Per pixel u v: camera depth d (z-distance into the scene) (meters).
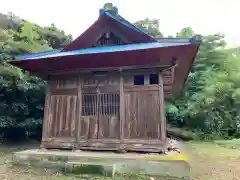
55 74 7.61
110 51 6.25
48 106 7.55
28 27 15.07
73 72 7.36
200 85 18.38
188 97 18.56
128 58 6.52
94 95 7.19
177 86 12.05
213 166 7.12
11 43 12.48
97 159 5.81
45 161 6.25
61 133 7.26
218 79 18.62
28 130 13.30
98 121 7.00
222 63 19.91
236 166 7.15
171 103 19.08
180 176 5.23
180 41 6.16
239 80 18.41
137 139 6.52
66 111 7.36
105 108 7.04
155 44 6.62
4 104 11.67
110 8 7.37
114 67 6.94
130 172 5.50
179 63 7.55
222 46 20.53
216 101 17.16
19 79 11.62
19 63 7.16
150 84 6.79
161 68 6.71
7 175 5.65
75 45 7.73
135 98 6.81
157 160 5.45
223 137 16.53
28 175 5.62
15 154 6.62
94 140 6.87
